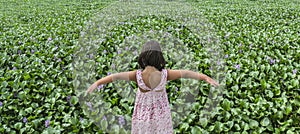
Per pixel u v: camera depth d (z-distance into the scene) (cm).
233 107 610
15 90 684
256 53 924
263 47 972
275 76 744
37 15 1662
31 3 2189
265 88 676
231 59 854
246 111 583
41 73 773
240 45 979
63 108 614
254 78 736
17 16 1645
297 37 1091
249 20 1426
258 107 593
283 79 721
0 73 788
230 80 704
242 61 832
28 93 677
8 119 590
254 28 1276
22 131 545
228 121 547
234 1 2159
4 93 669
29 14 1700
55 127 548
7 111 622
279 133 518
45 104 629
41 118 579
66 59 873
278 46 974
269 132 537
